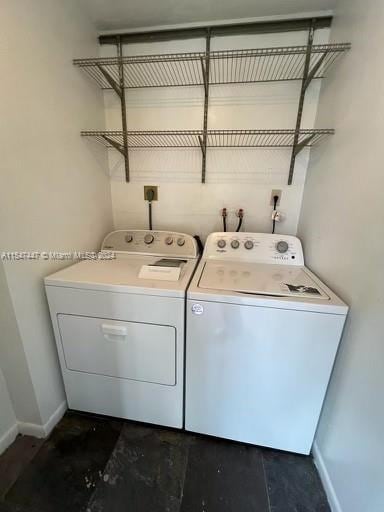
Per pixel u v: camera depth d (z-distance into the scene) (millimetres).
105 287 1087
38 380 1171
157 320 1088
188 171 1655
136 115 1591
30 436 1240
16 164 980
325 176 1246
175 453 1188
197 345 1087
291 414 1106
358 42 994
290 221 1627
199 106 1523
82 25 1322
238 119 1505
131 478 1085
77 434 1266
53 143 1177
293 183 1562
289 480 1086
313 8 1260
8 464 1126
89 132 1392
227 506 998
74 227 1380
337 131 1144
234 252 1465
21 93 979
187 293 1028
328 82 1278
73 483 1062
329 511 980
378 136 829
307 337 982
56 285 1130
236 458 1172
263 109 1469
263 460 1165
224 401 1150
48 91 1122
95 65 1360
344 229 1022
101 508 985
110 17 1356
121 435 1267
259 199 1627
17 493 1026
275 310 973
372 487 761
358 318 886
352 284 934
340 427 960
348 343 945
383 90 813
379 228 795
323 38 1313
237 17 1340
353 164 986
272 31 1347
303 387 1053
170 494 1033
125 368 1202
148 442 1236
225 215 1660
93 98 1480
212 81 1466
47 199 1163
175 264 1337
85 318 1155
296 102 1431
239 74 1434
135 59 1283
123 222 1816
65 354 1244
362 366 846
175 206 1729
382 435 726
